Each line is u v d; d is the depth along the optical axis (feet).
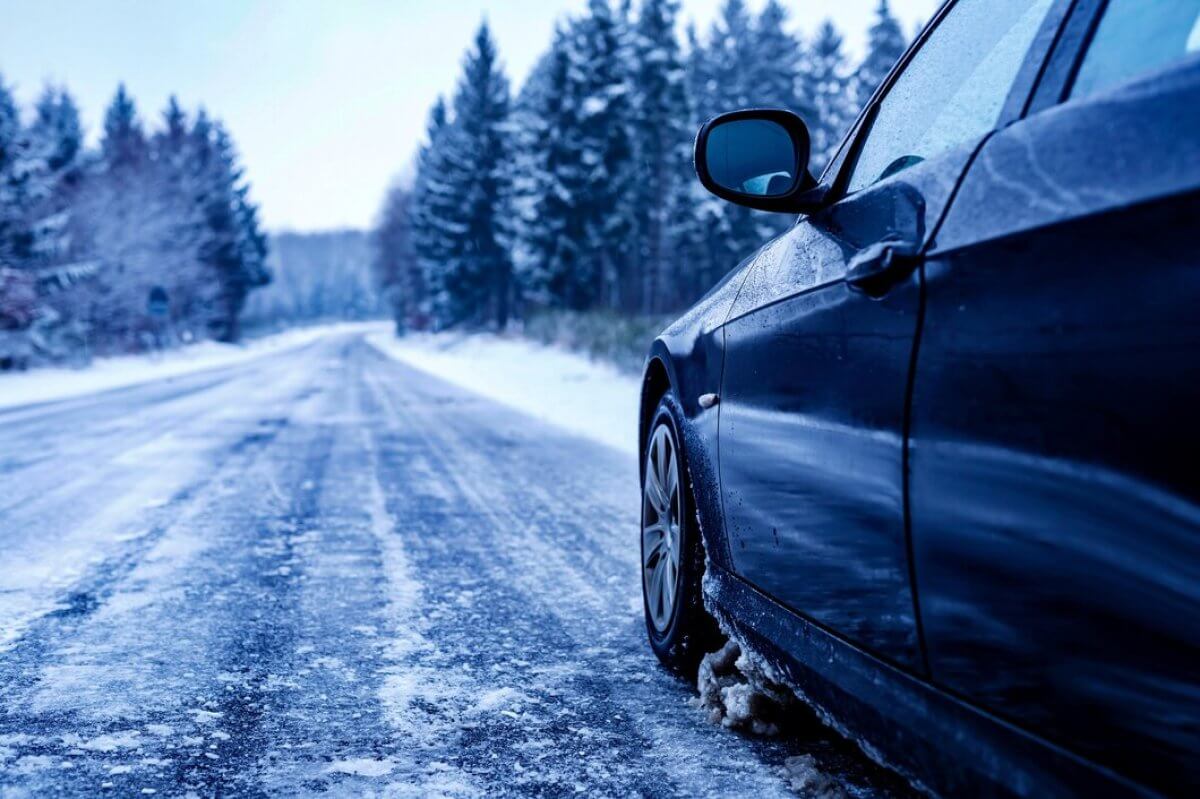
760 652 7.64
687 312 10.78
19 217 112.68
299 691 9.53
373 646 11.07
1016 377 4.11
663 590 10.31
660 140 146.72
